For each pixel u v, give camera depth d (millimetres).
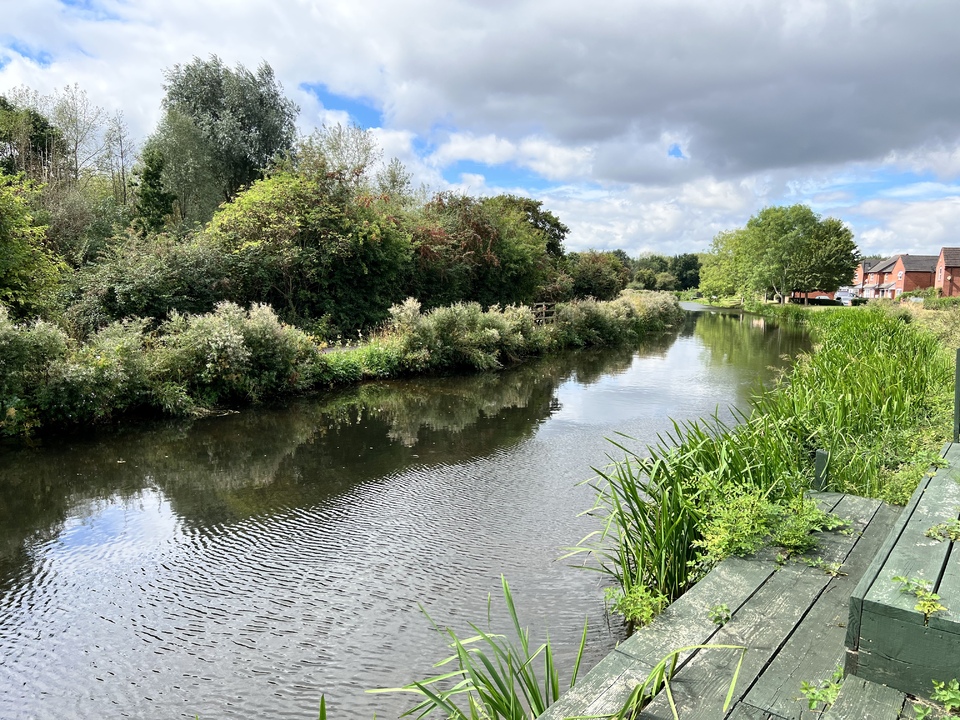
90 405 8398
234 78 29719
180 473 6598
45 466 6797
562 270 32812
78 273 12977
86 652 3389
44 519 5328
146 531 5070
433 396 11359
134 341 9039
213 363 9766
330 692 3045
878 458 4766
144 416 9219
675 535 3459
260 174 29328
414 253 18281
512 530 5062
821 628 2441
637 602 3195
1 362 7746
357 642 3463
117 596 4008
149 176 21531
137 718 2877
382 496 5906
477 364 14289
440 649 3393
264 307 11258
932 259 67688
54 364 8125
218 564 4461
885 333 12648
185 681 3137
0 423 7715
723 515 3230
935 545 2363
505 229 22531
